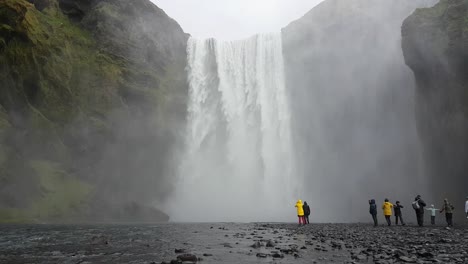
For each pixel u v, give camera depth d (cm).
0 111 3678
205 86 6000
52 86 4288
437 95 3922
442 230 1898
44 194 3622
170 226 2609
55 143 4112
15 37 3909
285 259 1004
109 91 4809
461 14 3616
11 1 3822
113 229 2272
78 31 5150
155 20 5756
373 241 1417
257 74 6138
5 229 2239
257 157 5825
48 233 1956
